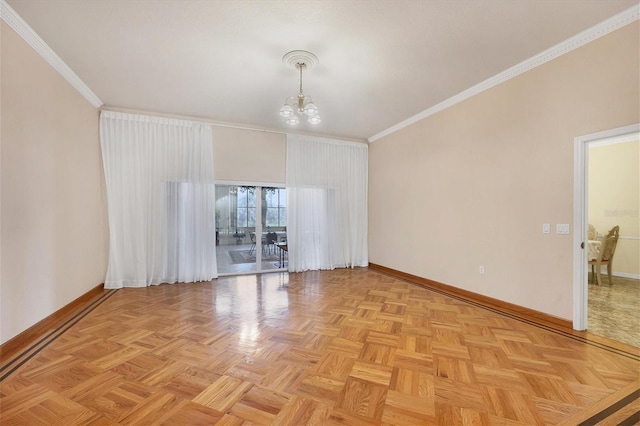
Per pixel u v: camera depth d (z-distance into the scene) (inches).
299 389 75.8
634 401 71.2
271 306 143.2
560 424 63.6
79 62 126.6
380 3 92.1
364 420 64.8
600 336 108.4
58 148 126.5
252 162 216.4
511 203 136.0
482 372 84.1
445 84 149.1
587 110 108.7
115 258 176.7
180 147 193.8
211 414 66.2
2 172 93.8
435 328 115.9
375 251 242.4
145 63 128.0
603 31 103.0
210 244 200.8
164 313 132.6
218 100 168.7
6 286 95.0
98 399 71.3
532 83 126.5
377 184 239.9
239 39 110.9
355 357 92.7
